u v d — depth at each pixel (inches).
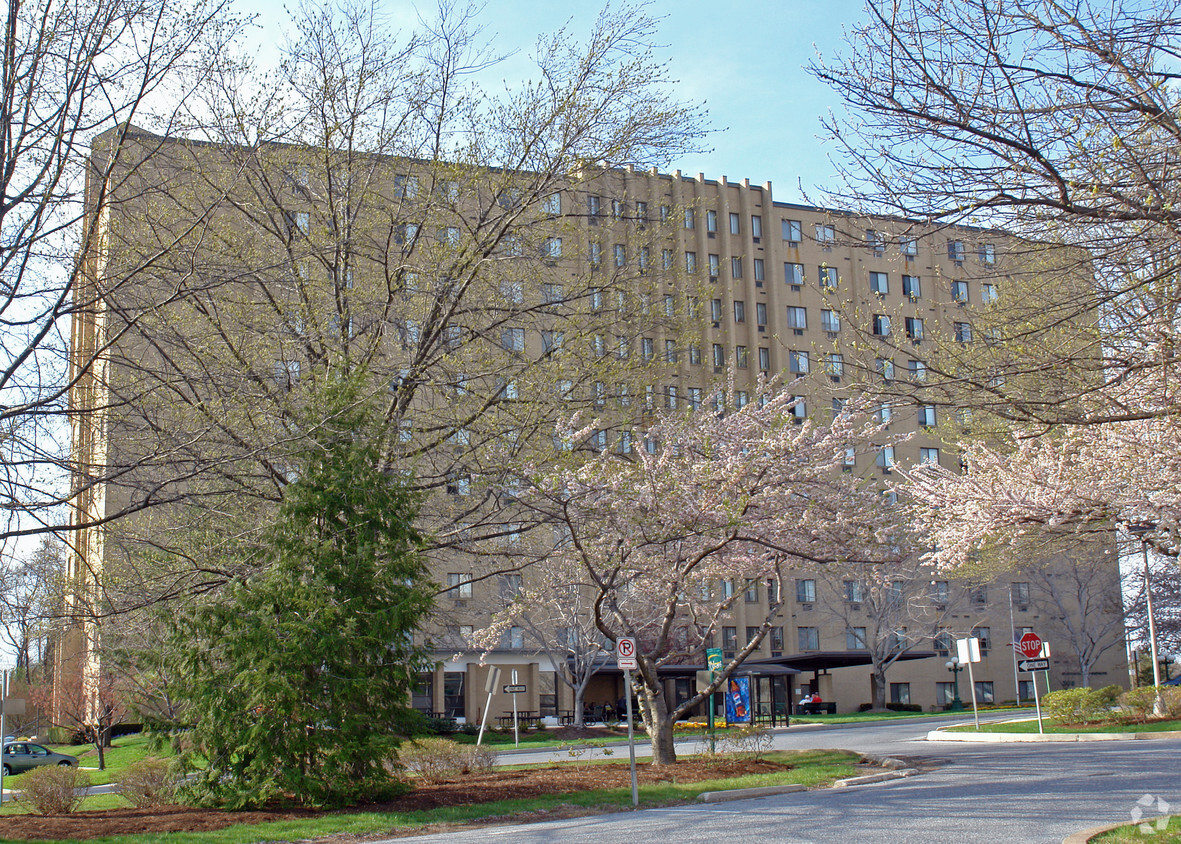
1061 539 961.5
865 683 2114.9
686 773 676.7
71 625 688.4
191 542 650.2
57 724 1574.8
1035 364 349.1
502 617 912.9
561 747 1152.8
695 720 1609.3
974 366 355.9
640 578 790.5
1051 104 310.5
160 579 642.8
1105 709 1045.2
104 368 560.4
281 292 704.4
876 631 1831.9
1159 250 313.4
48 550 727.1
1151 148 319.9
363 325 706.8
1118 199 306.7
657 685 755.4
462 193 694.5
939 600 1955.0
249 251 654.5
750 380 1963.6
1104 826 373.4
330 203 692.1
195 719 596.4
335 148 701.3
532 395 678.5
